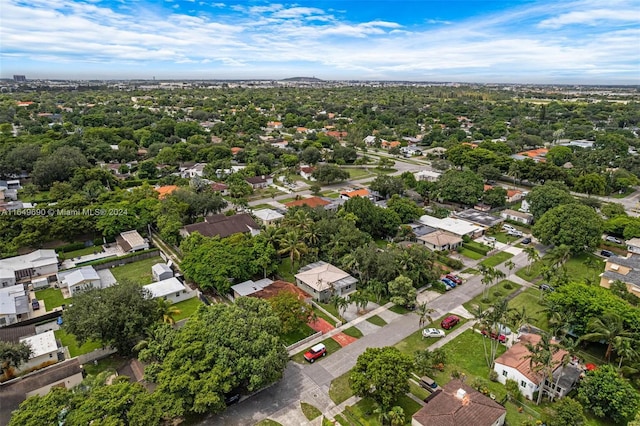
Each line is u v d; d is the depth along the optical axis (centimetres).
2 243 8250
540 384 4744
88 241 9275
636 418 4159
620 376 4909
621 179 13650
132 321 5244
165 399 4059
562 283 6838
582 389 4675
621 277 7144
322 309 6794
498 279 7838
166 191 11950
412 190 13400
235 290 6925
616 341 5066
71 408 3909
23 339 5578
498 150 17575
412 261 7512
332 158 18300
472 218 10969
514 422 4500
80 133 19012
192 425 4381
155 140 19412
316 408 4669
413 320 6500
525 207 11550
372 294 7094
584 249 8875
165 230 8875
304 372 5275
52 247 8850
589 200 11469
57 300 7069
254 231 9356
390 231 9638
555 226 8812
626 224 9500
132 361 5272
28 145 14500
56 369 4959
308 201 11931
